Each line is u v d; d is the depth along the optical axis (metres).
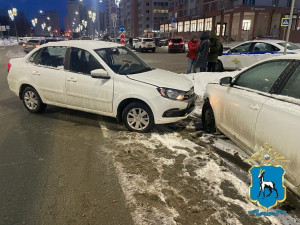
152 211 2.57
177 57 20.03
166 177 3.14
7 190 2.93
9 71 5.66
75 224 2.42
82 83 4.70
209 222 2.43
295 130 2.32
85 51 4.81
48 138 4.32
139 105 4.38
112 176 3.17
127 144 4.05
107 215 2.53
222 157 3.67
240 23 34.97
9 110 5.89
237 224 2.41
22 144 4.09
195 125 4.97
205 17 43.59
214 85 4.33
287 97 2.62
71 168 3.37
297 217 2.51
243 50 10.40
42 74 5.14
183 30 53.81
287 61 2.83
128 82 4.37
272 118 2.63
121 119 4.77
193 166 3.39
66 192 2.88
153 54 23.33
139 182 3.04
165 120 4.32
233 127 3.54
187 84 4.68
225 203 2.69
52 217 2.51
